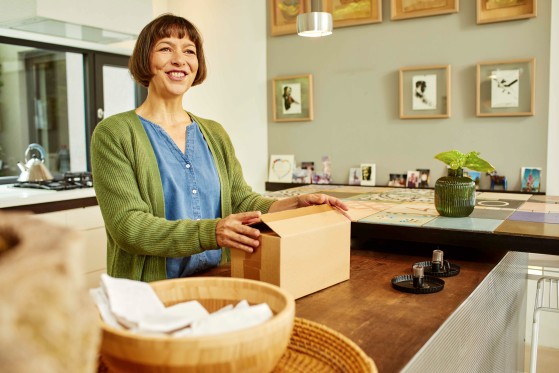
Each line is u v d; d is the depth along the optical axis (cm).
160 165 149
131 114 152
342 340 83
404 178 397
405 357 90
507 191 357
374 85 405
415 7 379
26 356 38
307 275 121
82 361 45
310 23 274
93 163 143
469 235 158
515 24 350
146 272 142
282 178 447
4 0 290
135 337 64
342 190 271
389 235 169
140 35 153
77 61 430
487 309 145
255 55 449
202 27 461
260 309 77
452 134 378
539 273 311
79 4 300
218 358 64
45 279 41
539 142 350
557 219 176
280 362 85
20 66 399
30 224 53
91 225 354
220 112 466
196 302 85
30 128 410
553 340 315
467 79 369
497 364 166
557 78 341
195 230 124
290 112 440
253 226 125
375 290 128
